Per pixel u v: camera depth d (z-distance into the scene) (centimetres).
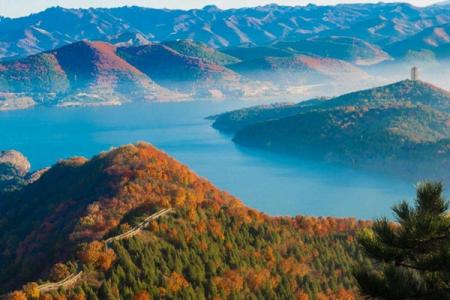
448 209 3641
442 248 3456
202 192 17062
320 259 13088
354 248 13750
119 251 11425
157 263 11312
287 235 13988
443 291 3434
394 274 3472
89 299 10162
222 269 11650
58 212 17362
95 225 14162
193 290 10750
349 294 11575
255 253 12519
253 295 11050
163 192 16112
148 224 12781
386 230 3606
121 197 15700
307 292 11606
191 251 11962
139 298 10131
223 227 13350
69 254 12125
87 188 17988
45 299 10075
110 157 19375
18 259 15112
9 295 10481
